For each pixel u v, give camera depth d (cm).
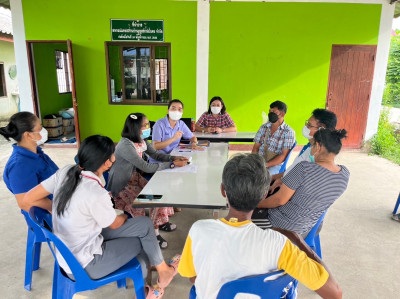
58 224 153
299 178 170
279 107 292
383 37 577
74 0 562
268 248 100
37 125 192
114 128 618
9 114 934
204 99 607
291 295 159
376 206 357
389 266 243
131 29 574
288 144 294
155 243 188
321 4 563
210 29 575
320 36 577
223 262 101
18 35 572
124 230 180
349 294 210
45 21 568
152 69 597
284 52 585
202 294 106
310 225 182
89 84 597
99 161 155
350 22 570
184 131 355
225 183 106
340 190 166
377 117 611
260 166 107
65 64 841
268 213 192
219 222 106
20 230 294
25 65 583
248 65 591
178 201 182
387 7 563
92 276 157
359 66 590
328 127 224
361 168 505
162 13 568
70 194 149
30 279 211
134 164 254
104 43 579
